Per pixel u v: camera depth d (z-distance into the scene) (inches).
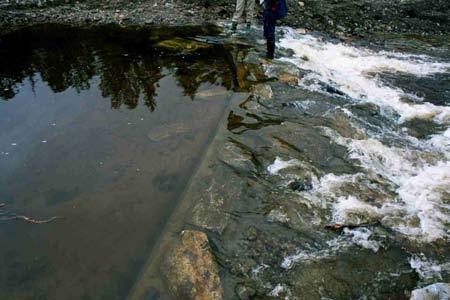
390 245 176.2
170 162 228.4
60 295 155.3
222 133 248.5
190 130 257.0
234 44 383.9
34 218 191.3
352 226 184.9
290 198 199.9
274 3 323.9
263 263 166.2
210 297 150.6
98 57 360.5
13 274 164.1
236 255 169.6
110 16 454.6
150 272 161.3
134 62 350.0
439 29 448.8
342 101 294.4
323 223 186.5
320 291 154.8
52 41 395.5
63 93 305.6
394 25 451.8
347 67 355.3
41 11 466.0
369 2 500.7
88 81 321.1
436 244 176.7
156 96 297.9
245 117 266.8
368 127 265.7
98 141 248.1
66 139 250.2
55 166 226.1
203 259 165.0
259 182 209.3
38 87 313.9
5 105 289.1
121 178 216.5
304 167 220.4
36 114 278.2
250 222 185.8
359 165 226.4
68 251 174.2
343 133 253.1
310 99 291.7
